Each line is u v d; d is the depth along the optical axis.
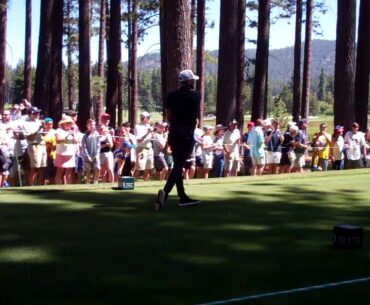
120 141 13.30
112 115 24.80
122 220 6.12
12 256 4.50
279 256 4.62
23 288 3.67
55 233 5.39
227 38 18.80
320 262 4.43
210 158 14.38
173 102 6.86
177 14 12.71
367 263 4.41
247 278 3.96
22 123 11.84
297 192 8.68
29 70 32.03
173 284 3.79
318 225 6.00
